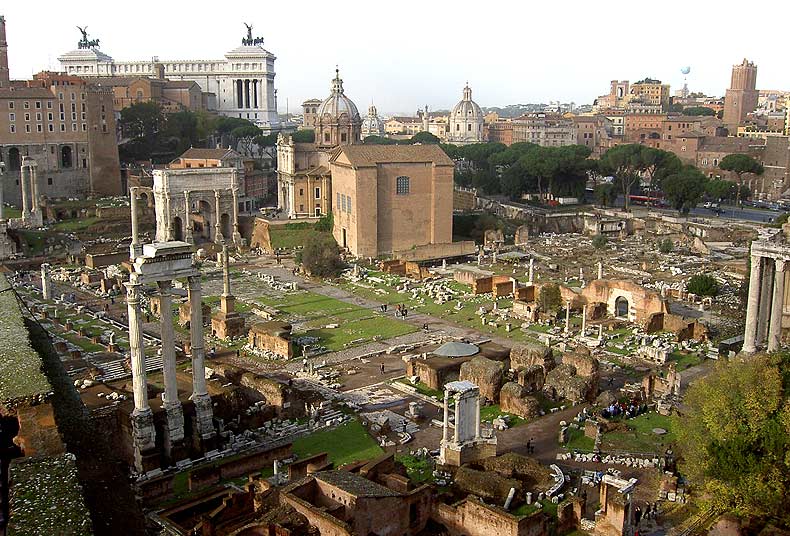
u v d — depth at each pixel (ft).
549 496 187.42
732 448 162.71
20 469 116.06
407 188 548.31
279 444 225.35
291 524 154.71
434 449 224.94
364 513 160.45
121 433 215.92
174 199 572.92
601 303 380.99
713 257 524.52
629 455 215.51
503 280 433.89
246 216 614.75
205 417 217.36
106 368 286.87
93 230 574.97
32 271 488.44
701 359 310.65
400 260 506.07
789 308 291.17
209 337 349.61
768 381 171.42
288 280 475.72
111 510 131.64
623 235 619.67
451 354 294.66
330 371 299.99
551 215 655.35
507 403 255.09
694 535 170.30
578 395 262.06
